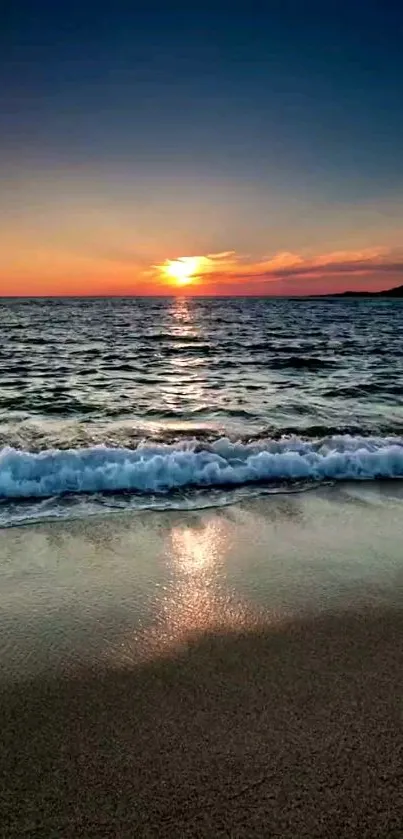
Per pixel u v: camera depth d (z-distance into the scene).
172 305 106.69
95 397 10.98
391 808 1.78
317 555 3.84
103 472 5.23
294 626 2.92
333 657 2.64
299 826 1.71
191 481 5.38
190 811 1.76
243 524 4.40
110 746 2.04
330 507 4.83
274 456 5.75
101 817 1.74
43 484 5.06
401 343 25.06
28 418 8.70
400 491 5.28
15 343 24.95
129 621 2.95
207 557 3.78
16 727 2.14
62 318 51.72
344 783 1.87
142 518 4.48
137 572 3.53
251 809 1.77
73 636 2.79
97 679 2.45
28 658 2.60
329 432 7.86
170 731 2.12
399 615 3.05
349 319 51.38
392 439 6.64
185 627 2.90
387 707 2.27
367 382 13.27
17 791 1.84
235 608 3.10
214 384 13.05
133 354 20.52
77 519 4.42
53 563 3.64
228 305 106.75
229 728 2.14
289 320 49.62
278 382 13.36
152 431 7.85
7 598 3.16
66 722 2.17
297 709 2.25
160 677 2.47
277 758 1.98
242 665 2.57
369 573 3.57
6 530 4.17
